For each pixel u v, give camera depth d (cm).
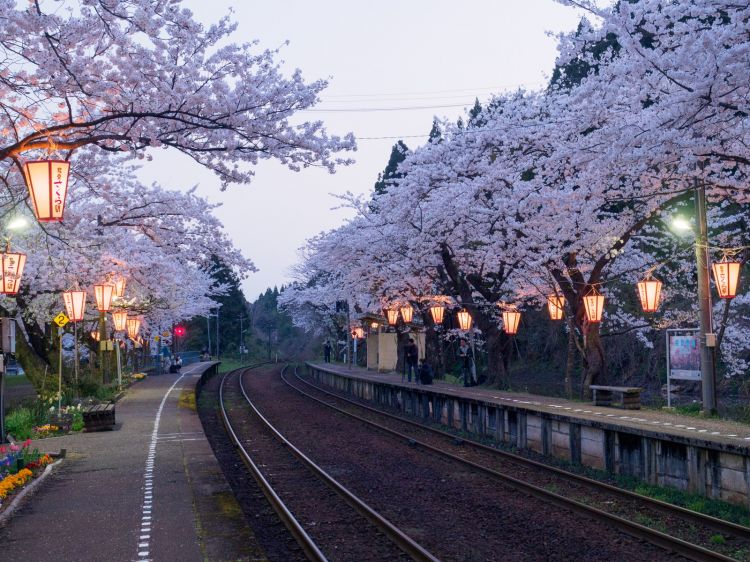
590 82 1406
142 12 910
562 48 1284
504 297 2645
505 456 1408
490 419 1756
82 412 1698
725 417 1442
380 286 2880
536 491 1051
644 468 1150
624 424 1223
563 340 3597
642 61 1094
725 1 999
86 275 1823
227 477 1265
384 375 3438
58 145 913
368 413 2378
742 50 916
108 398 2322
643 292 1642
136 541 706
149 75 988
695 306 2325
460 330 2927
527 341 3894
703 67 969
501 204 1980
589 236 1797
